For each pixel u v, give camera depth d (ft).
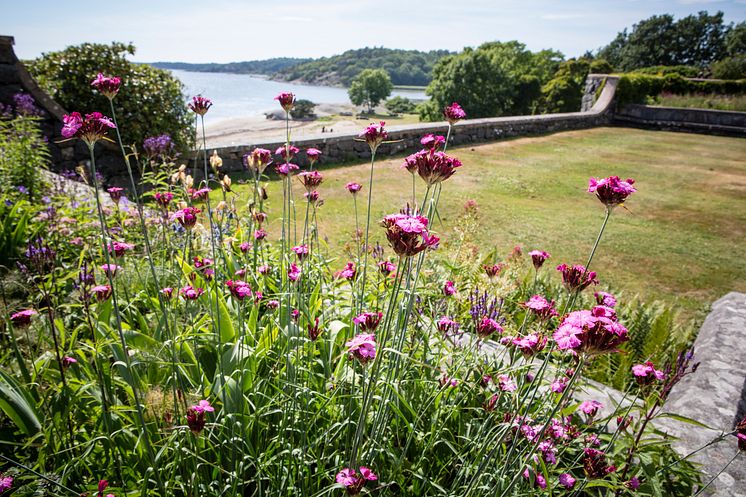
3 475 5.06
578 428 7.72
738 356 10.58
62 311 9.71
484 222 25.36
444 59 151.33
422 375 7.75
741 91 80.28
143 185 25.49
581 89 111.45
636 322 13.61
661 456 6.98
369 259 12.78
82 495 4.87
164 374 7.17
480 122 50.60
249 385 6.62
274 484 5.74
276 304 8.51
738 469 7.23
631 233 25.23
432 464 6.83
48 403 6.24
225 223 12.46
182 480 5.73
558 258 21.13
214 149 29.32
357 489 4.53
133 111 26.37
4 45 23.20
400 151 41.86
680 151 51.62
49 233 12.53
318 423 7.03
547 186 34.45
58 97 25.62
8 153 16.97
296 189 27.86
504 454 6.59
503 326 10.02
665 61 269.44
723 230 26.40
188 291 7.36
